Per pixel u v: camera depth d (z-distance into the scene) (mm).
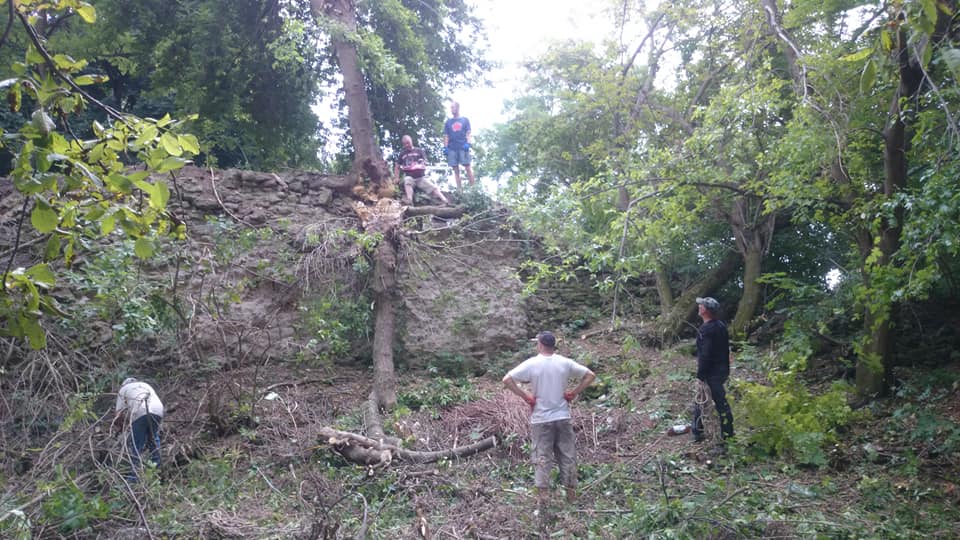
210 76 14664
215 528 5723
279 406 8750
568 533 5660
